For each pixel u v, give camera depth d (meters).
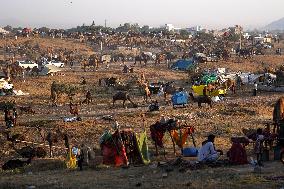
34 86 66.62
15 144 32.47
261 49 139.25
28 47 137.25
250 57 114.50
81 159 23.56
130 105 50.62
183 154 25.31
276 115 24.30
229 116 42.19
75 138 33.97
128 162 24.09
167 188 17.20
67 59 108.50
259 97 54.03
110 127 37.50
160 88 59.12
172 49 147.38
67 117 42.94
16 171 24.20
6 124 38.25
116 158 23.98
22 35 160.88
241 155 21.28
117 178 20.08
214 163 21.34
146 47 150.50
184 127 26.31
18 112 46.72
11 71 74.88
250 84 66.69
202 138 32.03
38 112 47.41
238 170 19.70
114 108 48.81
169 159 24.62
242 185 16.80
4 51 131.75
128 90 64.31
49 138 29.58
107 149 24.20
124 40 156.62
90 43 151.62
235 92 58.00
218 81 62.59
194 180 18.27
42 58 111.81
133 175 20.58
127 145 24.33
